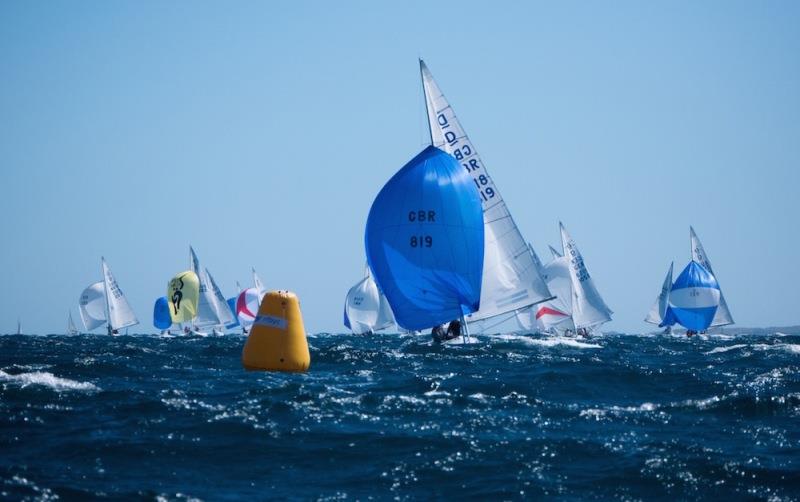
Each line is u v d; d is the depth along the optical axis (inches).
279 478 1855.3
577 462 2001.7
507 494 1760.6
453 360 4554.6
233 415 2423.7
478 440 2175.2
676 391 3176.7
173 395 2829.7
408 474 1889.8
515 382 3297.2
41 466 1877.5
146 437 2145.7
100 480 1790.1
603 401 2920.8
